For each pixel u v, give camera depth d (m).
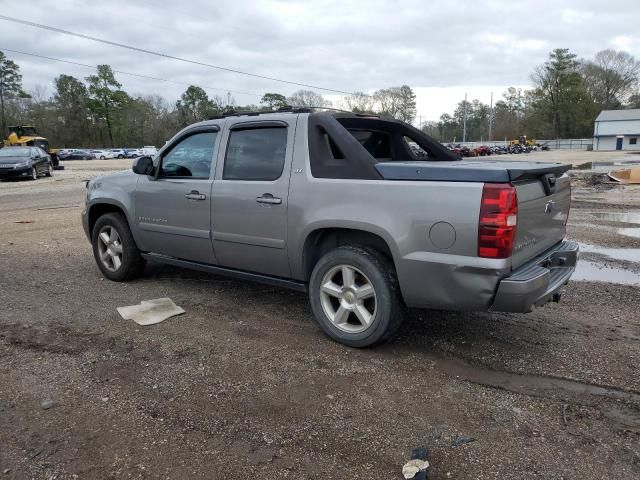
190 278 5.98
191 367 3.68
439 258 3.44
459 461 2.63
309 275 4.28
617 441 2.80
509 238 3.26
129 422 2.99
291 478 2.52
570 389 3.37
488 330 4.37
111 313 4.79
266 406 3.16
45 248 7.72
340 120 4.42
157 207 5.19
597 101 106.19
